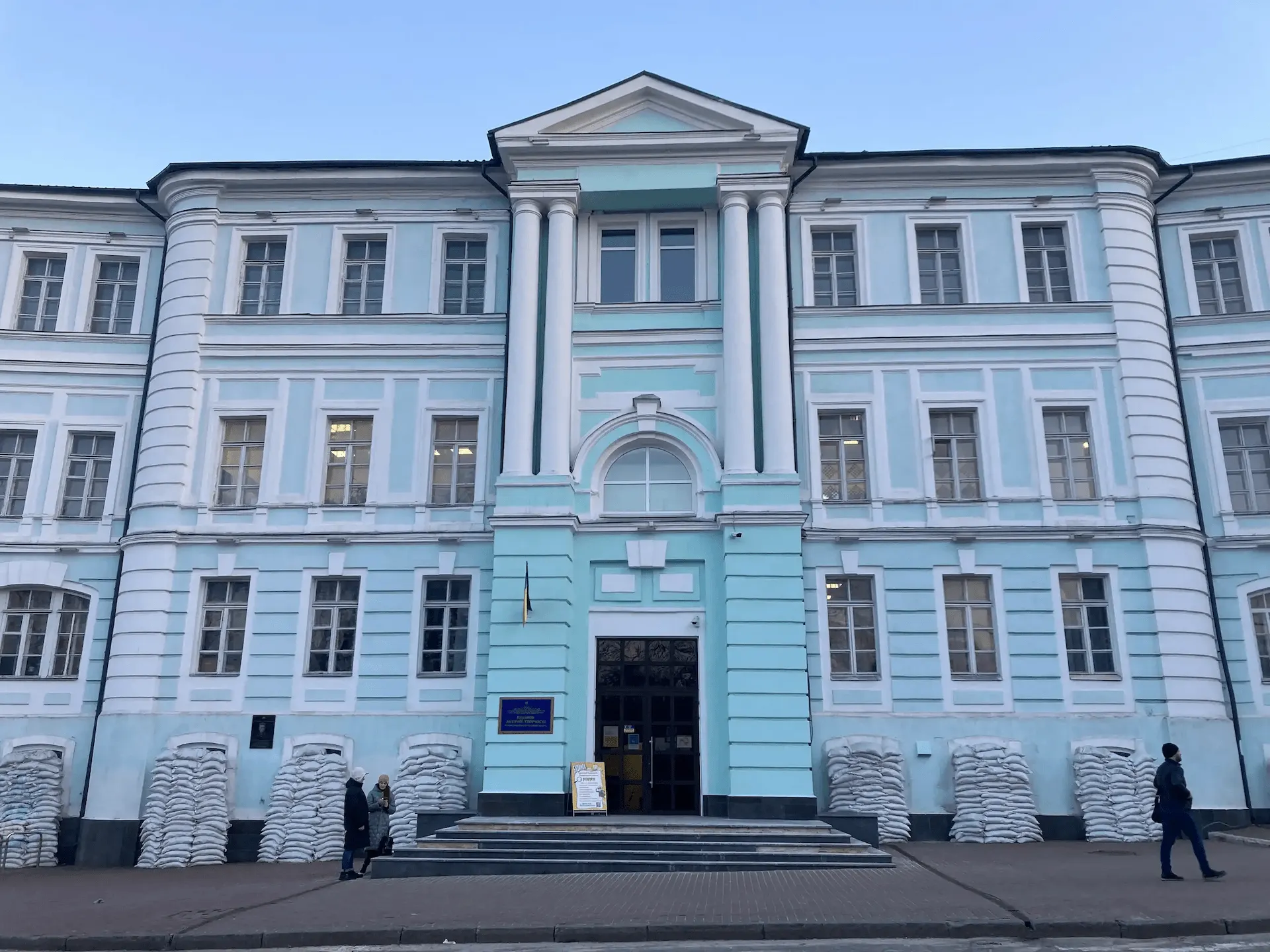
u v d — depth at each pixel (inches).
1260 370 850.8
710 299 840.3
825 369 848.3
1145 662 776.9
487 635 799.7
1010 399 838.5
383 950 409.1
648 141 839.7
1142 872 552.1
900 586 803.4
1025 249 879.1
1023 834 723.4
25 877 687.7
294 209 902.4
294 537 826.2
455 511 830.5
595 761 739.4
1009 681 779.4
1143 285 858.1
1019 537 805.2
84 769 805.2
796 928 411.5
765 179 834.2
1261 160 875.4
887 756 754.8
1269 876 521.7
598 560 776.9
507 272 880.3
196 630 813.2
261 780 776.9
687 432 802.8
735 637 737.6
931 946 388.5
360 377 864.9
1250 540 817.5
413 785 748.0
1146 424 824.3
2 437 889.5
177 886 613.6
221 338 873.5
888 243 877.2
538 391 820.6
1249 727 784.3
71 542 856.3
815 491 822.5
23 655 840.3
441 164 887.7
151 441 850.8
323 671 805.2
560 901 486.9
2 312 904.9
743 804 706.2
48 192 914.7
